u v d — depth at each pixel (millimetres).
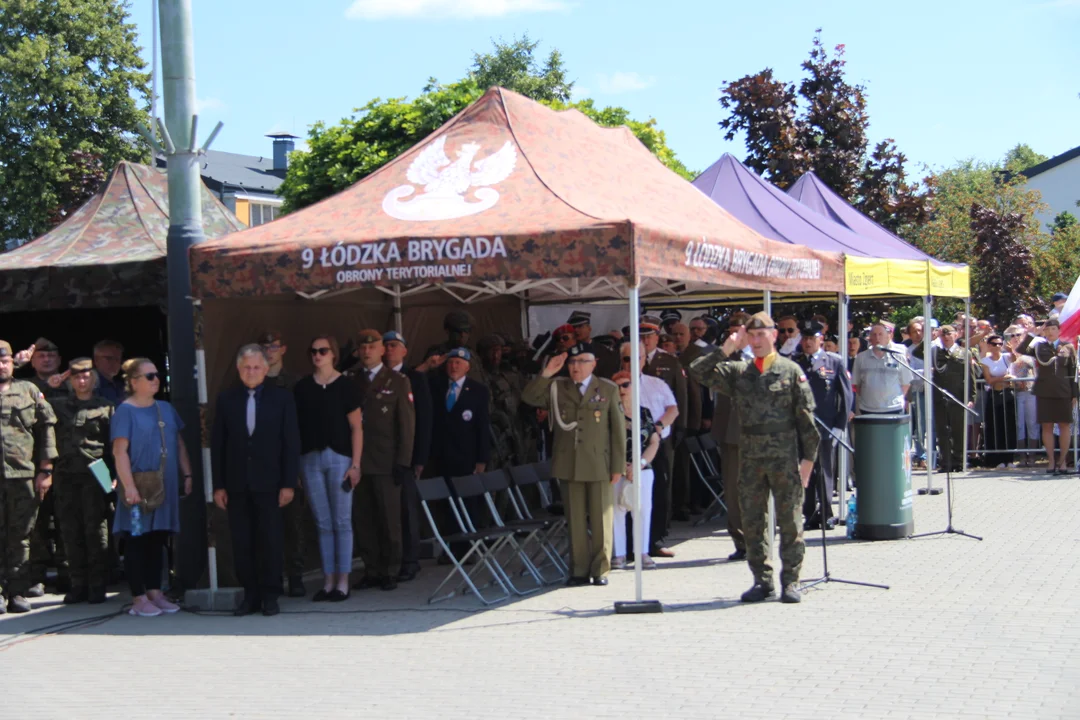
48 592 9656
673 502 12352
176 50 9133
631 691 5973
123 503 8344
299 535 9172
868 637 6918
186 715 5883
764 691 5863
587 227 7578
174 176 9102
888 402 11906
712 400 12594
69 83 37688
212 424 8820
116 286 9469
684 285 12109
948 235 32875
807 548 10180
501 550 10688
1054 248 33688
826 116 21984
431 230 8008
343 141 30938
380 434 9016
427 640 7336
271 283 8266
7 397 8570
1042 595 7965
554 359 8781
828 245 12320
